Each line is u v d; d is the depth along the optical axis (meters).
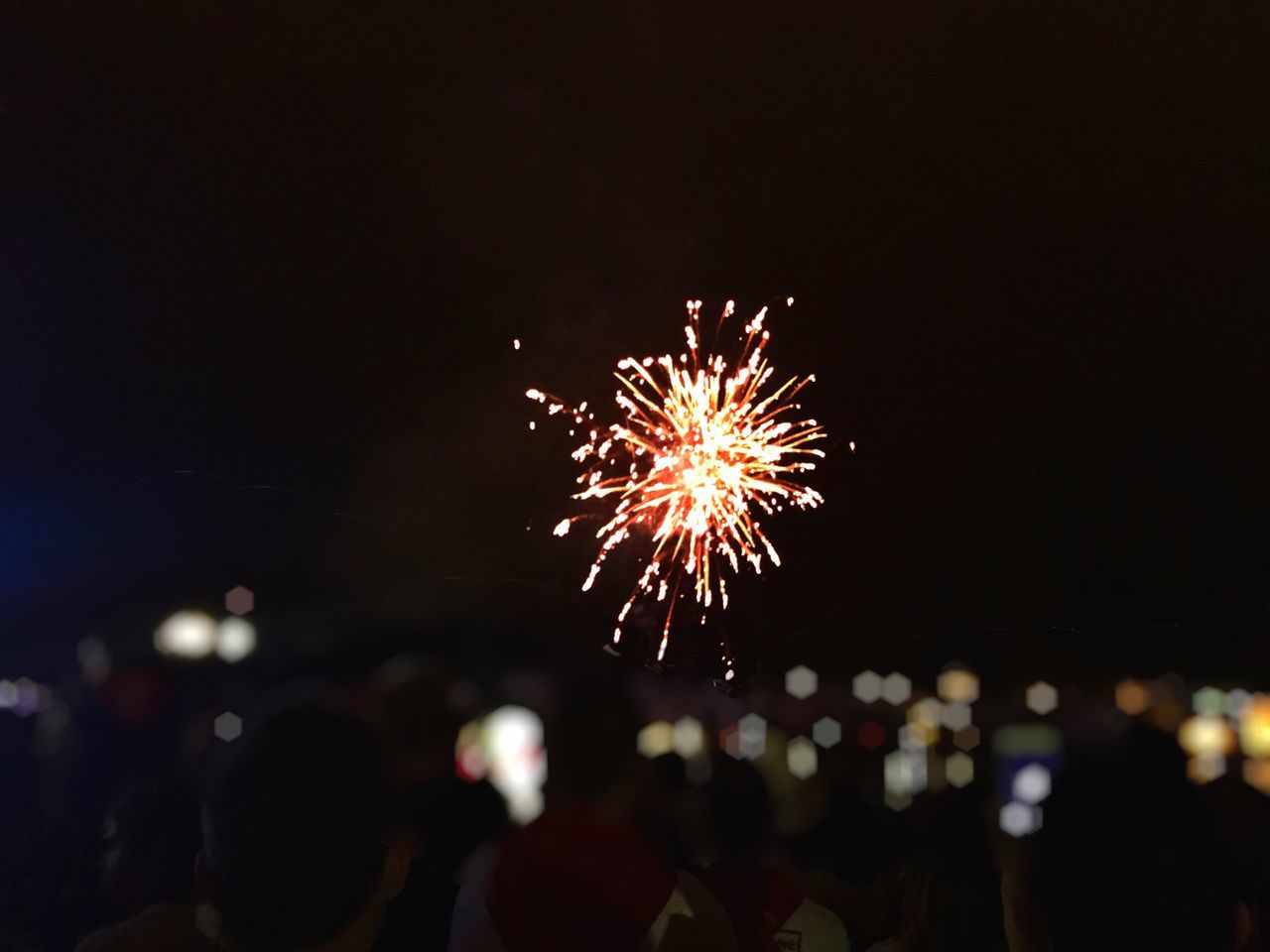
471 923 1.41
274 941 1.41
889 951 2.08
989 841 1.38
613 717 1.32
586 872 1.37
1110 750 1.39
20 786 1.15
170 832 1.98
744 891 1.90
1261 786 1.37
